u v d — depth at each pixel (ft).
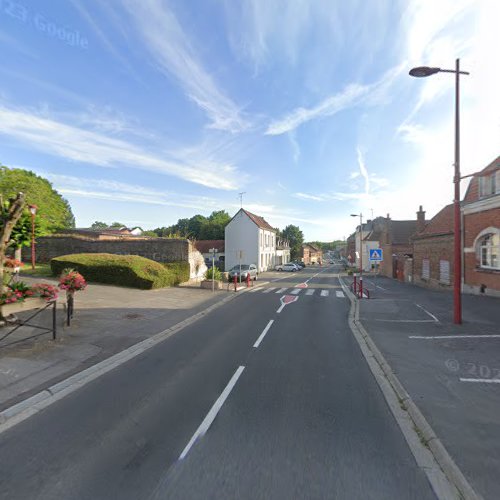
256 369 20.13
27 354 21.68
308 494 9.44
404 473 10.41
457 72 30.27
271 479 10.09
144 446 11.91
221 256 161.17
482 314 35.86
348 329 31.60
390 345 24.77
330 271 166.91
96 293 50.39
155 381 18.17
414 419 13.71
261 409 14.80
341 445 11.93
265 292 64.64
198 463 10.89
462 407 14.56
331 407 15.01
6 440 12.33
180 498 9.30
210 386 17.46
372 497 9.34
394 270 110.22
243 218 144.87
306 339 27.63
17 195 26.94
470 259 51.39
